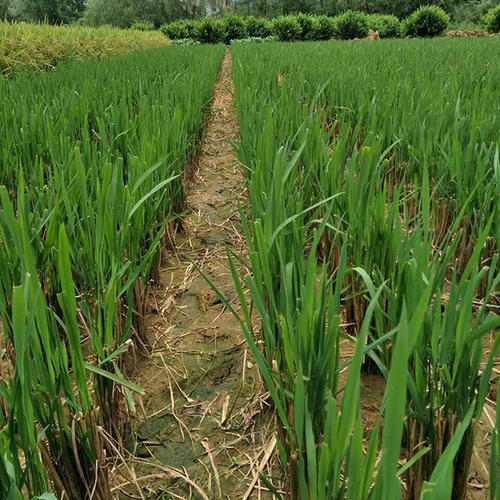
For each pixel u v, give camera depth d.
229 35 34.16
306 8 51.53
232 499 1.45
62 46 9.52
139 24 39.25
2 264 1.52
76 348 1.28
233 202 3.93
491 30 26.62
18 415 1.02
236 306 2.47
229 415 1.77
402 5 46.72
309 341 1.14
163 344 2.20
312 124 2.60
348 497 0.80
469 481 1.42
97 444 1.40
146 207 2.33
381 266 1.70
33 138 2.82
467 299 1.08
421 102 3.35
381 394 1.82
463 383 1.19
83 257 1.97
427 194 1.26
